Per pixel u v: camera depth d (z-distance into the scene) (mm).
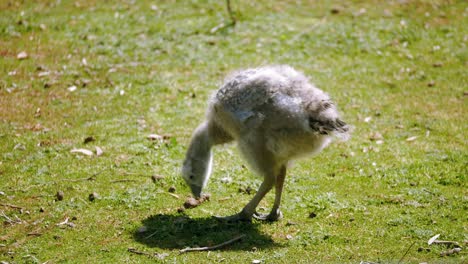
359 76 25281
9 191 16312
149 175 17375
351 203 15844
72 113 21391
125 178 17172
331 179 17281
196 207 15758
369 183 17000
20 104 21844
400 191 16453
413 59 27000
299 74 14680
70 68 24922
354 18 30703
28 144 19094
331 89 23953
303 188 16719
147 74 24781
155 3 31812
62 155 18469
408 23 30391
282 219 15164
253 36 28500
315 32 29031
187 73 25016
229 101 14609
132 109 21891
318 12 31281
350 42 28281
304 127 13742
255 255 13414
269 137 14125
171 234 14344
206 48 27312
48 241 14047
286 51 27250
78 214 15250
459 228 14484
